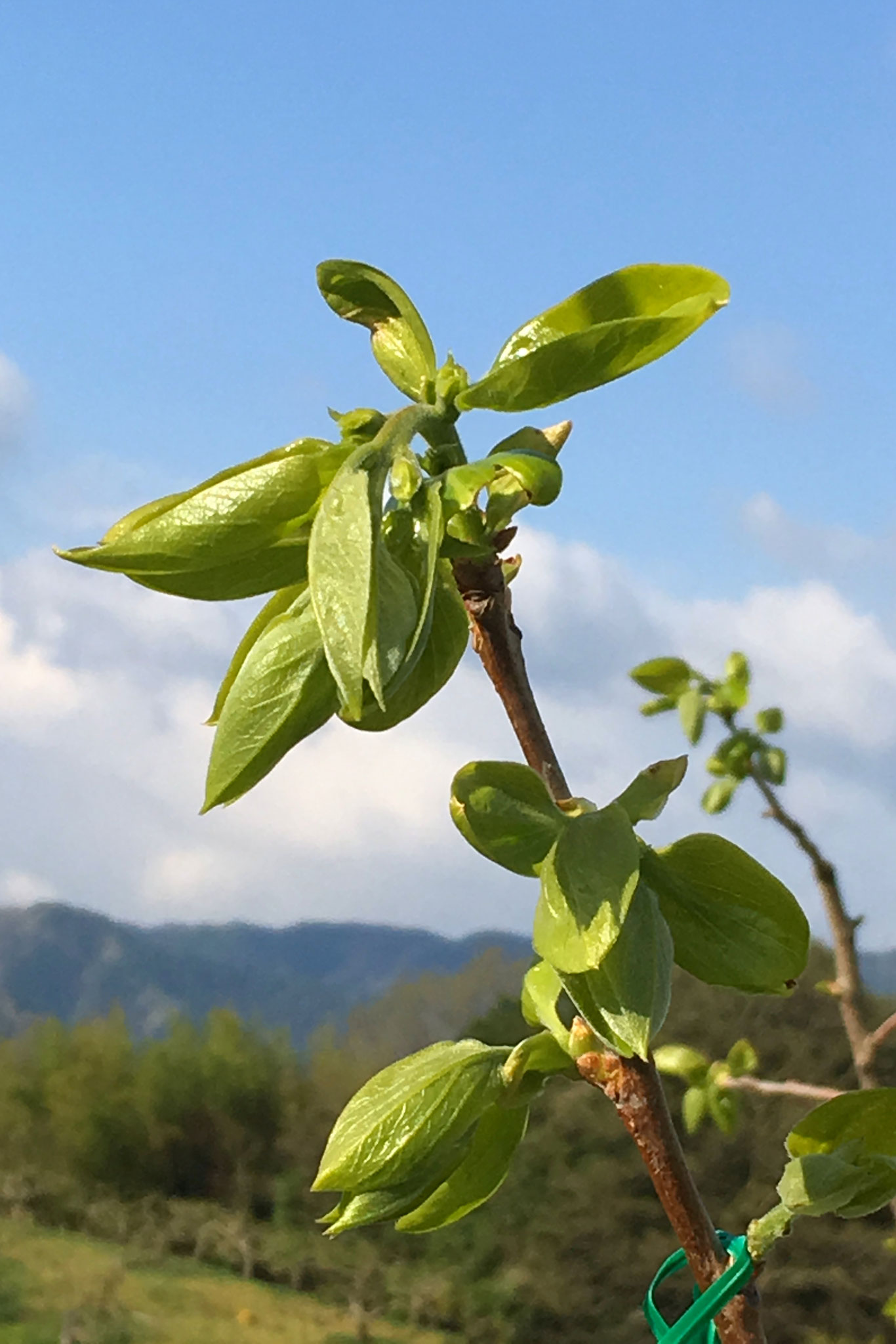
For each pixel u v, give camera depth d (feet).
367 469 1.44
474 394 1.52
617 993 1.46
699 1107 3.63
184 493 1.46
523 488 1.48
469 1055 1.58
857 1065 3.55
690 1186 1.54
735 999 12.39
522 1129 1.59
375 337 1.59
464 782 1.50
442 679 1.55
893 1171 1.54
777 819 3.63
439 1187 1.59
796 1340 12.09
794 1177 1.53
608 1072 1.55
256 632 1.54
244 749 1.43
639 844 1.51
